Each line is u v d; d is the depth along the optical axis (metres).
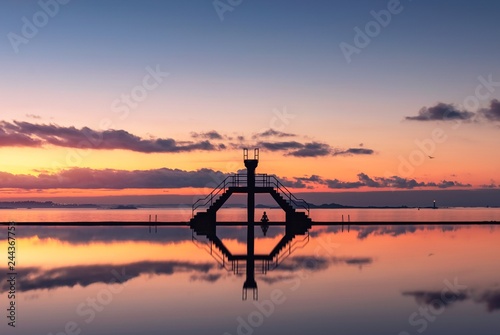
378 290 19.12
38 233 46.25
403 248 32.56
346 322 14.82
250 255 29.58
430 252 30.38
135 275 22.70
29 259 28.36
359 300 17.50
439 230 48.69
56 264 26.38
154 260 27.62
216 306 16.72
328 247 33.38
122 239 39.97
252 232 46.44
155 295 18.42
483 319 15.01
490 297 17.89
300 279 21.45
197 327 14.38
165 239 40.06
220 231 49.06
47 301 17.55
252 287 19.78
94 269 24.58
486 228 51.91
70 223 59.00
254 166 48.03
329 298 17.81
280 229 51.28
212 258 28.39
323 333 13.80
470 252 30.31
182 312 15.97
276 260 27.38
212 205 48.47
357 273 22.91
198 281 21.16
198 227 48.53
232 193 48.34
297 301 17.38
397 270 23.70
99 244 36.19
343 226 55.03
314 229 49.94
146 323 14.76
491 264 25.50
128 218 94.69
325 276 22.16
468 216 114.00
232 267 24.92
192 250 32.25
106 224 59.06
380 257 28.22
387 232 46.03
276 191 48.31
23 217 105.19
